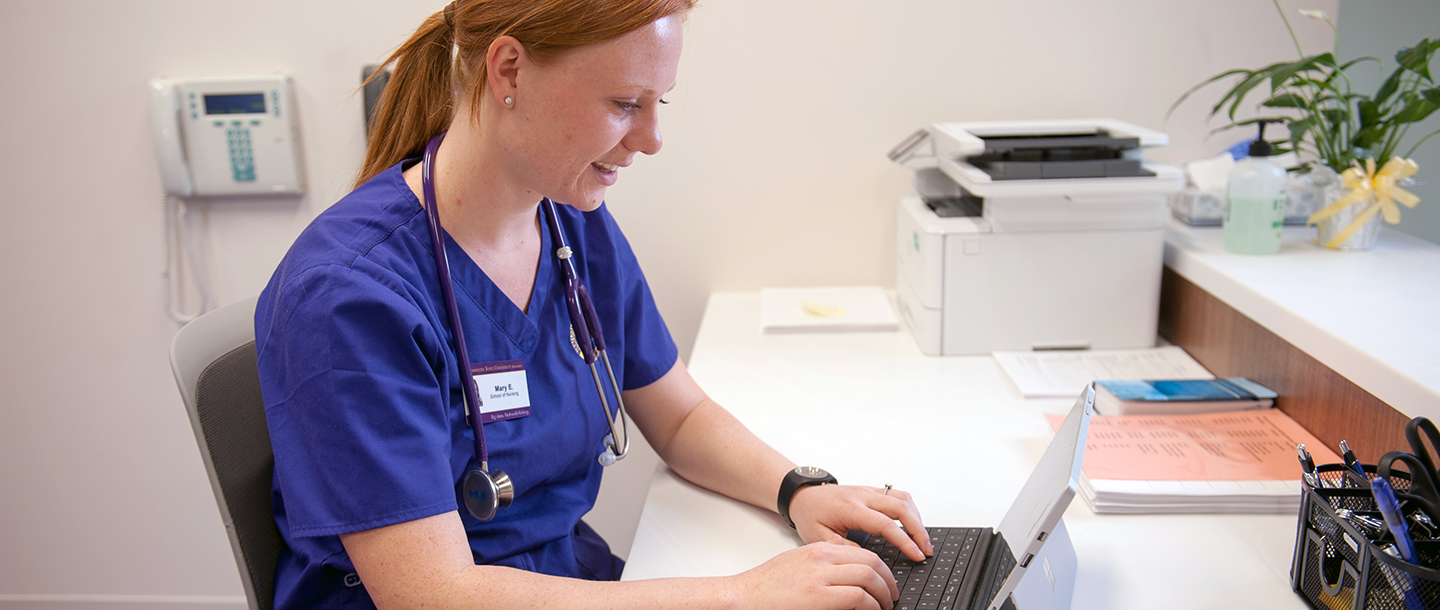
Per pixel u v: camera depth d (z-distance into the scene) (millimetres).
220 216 1788
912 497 987
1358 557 695
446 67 882
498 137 784
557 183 793
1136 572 835
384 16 1675
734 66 1682
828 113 1701
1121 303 1429
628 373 1077
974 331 1438
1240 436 1072
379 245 798
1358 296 1134
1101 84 1661
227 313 955
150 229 1797
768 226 1772
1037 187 1340
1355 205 1336
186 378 843
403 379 747
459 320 829
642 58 726
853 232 1769
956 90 1679
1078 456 660
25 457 1943
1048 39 1642
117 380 1897
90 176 1766
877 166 1727
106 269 1823
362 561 713
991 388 1311
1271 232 1350
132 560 2012
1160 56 1639
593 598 715
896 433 1160
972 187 1358
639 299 1076
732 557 882
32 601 2021
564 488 958
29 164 1759
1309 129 1427
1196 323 1392
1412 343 956
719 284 1815
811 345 1519
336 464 709
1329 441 1031
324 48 1692
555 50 713
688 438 1047
